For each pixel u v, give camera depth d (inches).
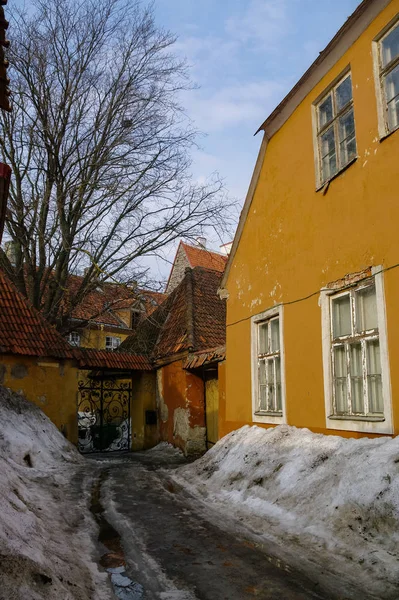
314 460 255.1
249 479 287.7
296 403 315.9
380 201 249.3
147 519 248.5
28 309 560.4
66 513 253.3
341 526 192.5
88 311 868.6
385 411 232.2
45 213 656.4
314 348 299.0
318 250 303.1
